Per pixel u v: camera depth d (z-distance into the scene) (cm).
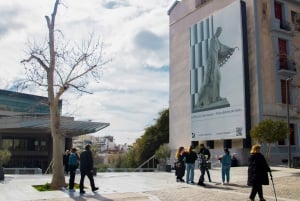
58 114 1539
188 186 1527
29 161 5759
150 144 5075
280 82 3244
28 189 1449
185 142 3956
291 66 3269
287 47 3353
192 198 1185
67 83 1565
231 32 3325
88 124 4781
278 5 3441
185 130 3975
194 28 3853
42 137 5888
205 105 3588
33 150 5806
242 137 3092
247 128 3084
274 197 1184
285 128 2330
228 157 1611
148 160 4659
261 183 1065
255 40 3153
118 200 1158
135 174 2455
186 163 1652
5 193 1323
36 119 4662
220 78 3403
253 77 3138
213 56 3525
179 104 4134
